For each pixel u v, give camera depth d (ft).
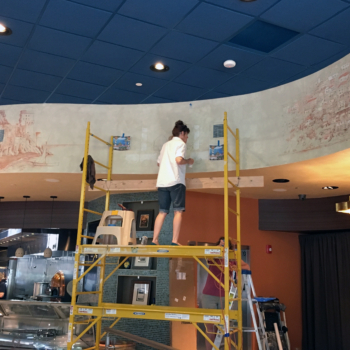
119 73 21.70
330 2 15.75
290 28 17.46
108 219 15.58
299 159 16.65
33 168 19.35
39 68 21.25
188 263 21.66
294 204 25.07
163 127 19.33
